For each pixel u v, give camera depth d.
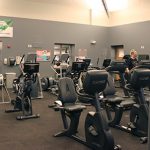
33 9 11.48
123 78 6.11
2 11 10.84
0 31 10.73
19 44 11.16
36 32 11.55
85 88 3.63
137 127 4.52
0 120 5.57
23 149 3.92
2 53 10.80
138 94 4.46
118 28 13.13
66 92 4.48
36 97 8.30
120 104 4.85
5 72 10.88
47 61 11.87
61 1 11.98
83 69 7.63
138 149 3.95
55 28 12.04
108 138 3.55
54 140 4.32
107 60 9.77
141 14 11.98
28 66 5.71
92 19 13.12
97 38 13.29
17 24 11.09
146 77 4.22
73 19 12.58
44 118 5.78
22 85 6.01
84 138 4.29
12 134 4.63
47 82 9.74
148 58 10.83
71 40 12.50
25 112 5.91
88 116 3.92
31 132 4.75
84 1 12.41
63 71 9.00
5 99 8.02
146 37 11.66
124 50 12.84
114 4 12.76
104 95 5.04
